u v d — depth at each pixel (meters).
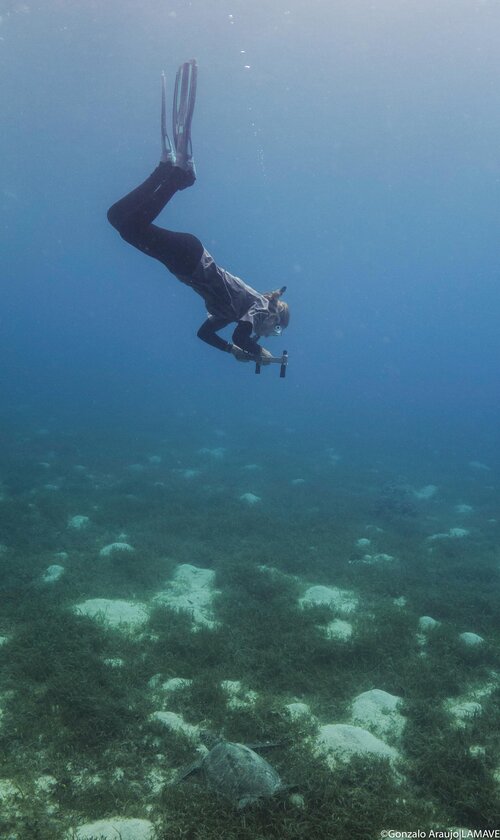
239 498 16.23
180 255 4.19
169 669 6.76
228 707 6.09
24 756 5.11
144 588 9.60
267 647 7.49
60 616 7.79
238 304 4.50
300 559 11.39
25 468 17.67
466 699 6.70
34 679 6.47
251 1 35.75
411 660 7.37
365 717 6.11
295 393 68.19
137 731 5.55
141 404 42.34
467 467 24.98
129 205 3.97
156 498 15.39
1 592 8.76
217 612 8.66
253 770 4.54
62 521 12.77
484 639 8.34
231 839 4.05
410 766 5.26
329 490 18.33
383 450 28.55
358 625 8.31
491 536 14.59
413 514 16.08
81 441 24.05
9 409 33.97
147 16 36.09
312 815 4.34
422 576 10.90
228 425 34.09
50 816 4.41
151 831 4.28
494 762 5.29
